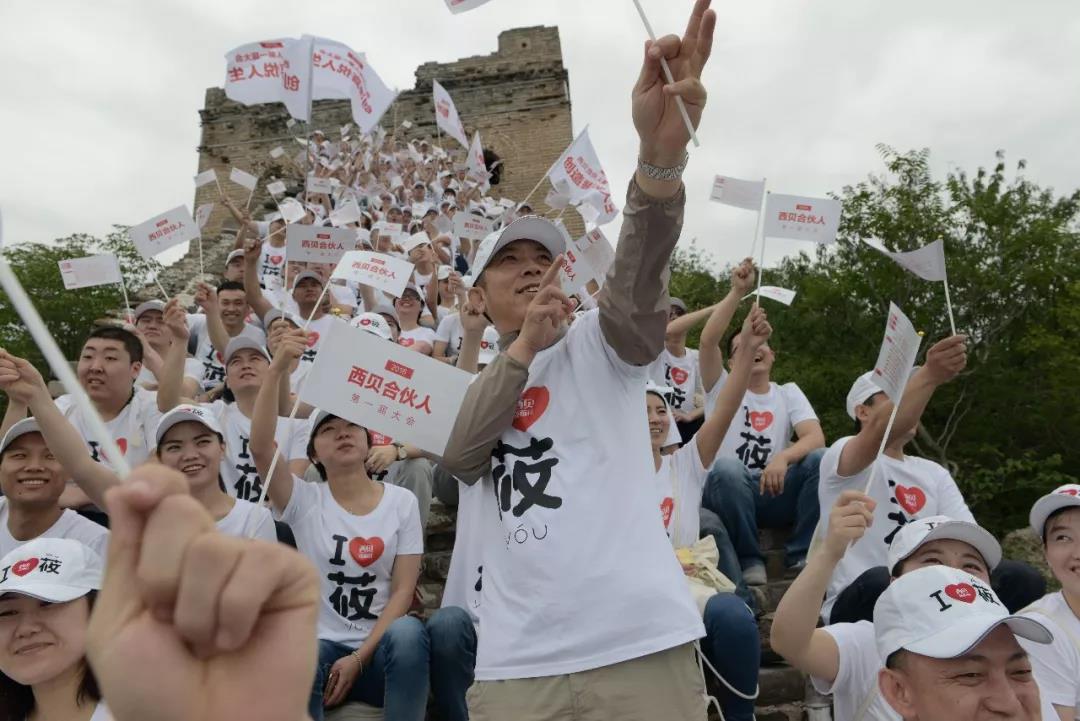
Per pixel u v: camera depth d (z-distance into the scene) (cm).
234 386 512
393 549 398
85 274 599
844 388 1753
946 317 1700
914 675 214
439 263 1004
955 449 1666
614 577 218
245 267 750
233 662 77
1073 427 1656
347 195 1485
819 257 1944
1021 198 1691
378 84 915
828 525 261
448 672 350
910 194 1702
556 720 212
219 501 396
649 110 207
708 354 550
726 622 354
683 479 444
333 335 251
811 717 406
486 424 237
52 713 256
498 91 2427
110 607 74
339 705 361
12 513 367
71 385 74
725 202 562
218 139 2436
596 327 249
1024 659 209
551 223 265
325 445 407
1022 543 684
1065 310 1586
